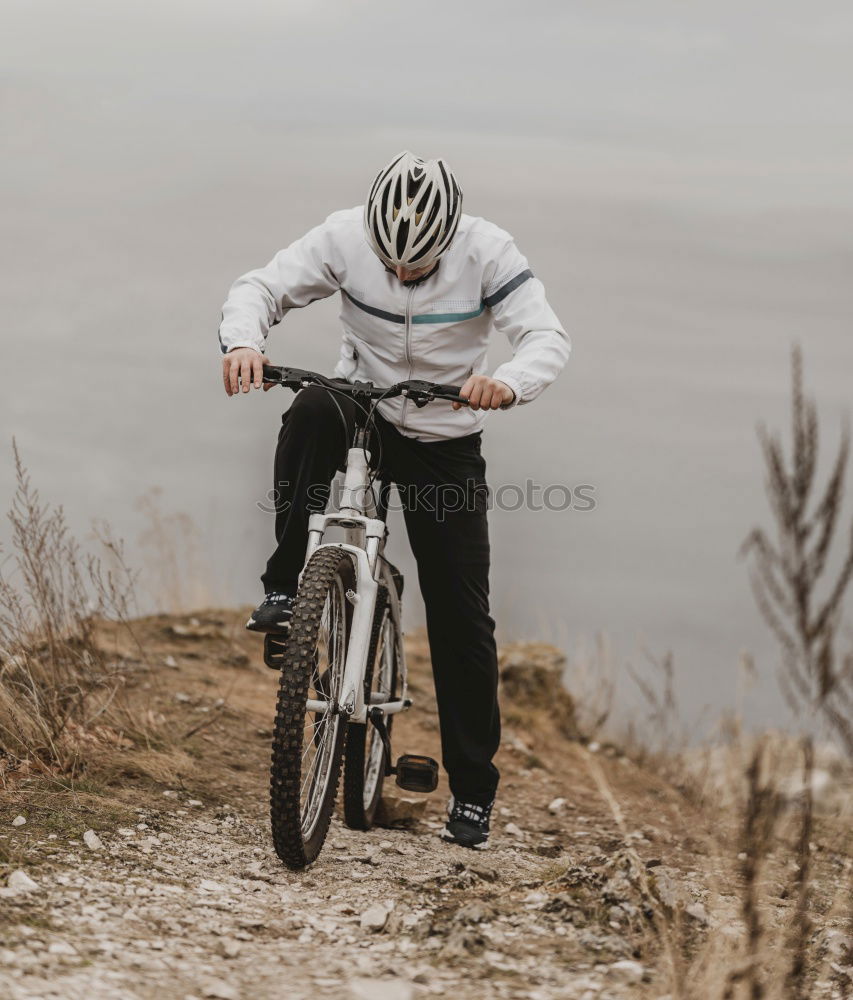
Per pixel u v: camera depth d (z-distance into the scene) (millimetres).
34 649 7836
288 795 5559
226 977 4387
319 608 5652
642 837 7746
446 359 6605
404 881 5875
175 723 8406
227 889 5477
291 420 6164
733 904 5695
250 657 10852
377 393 6102
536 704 11359
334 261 6547
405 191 6125
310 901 5484
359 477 6180
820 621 3686
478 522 6793
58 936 4500
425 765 7055
